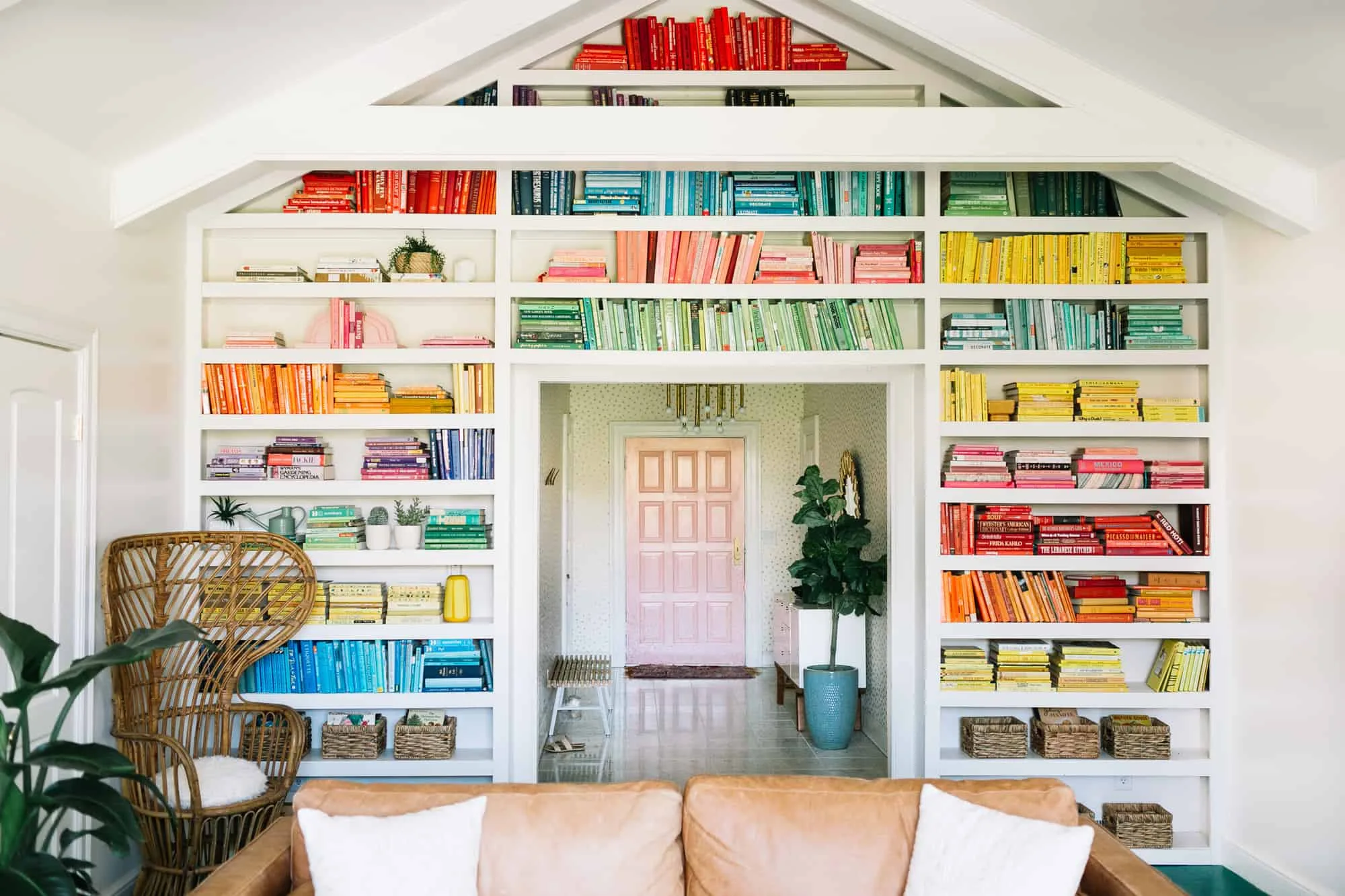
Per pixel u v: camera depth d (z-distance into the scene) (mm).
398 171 4355
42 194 3186
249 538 3869
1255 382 4102
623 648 8586
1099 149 3697
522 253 4516
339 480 4418
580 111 3699
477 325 4520
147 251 3920
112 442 3639
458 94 4172
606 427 8625
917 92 4332
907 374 4543
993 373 4578
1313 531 3713
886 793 2512
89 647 3441
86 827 3387
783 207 4406
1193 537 4348
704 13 4312
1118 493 4324
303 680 4281
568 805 2459
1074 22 3451
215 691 3820
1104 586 4348
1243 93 3416
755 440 8664
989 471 4367
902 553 4559
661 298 4363
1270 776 3965
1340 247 3578
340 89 3689
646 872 2396
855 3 3797
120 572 3557
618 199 4379
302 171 4324
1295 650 3812
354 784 2523
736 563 8664
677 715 6773
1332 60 3020
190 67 3266
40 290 3176
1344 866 3520
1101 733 4480
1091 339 4391
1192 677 4297
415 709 4480
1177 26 3193
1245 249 4172
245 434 4477
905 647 4543
